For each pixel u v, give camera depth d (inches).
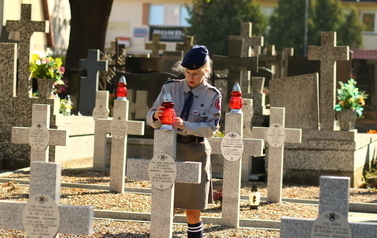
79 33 948.0
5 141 555.5
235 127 337.4
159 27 2380.7
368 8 2447.1
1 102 554.6
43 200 213.9
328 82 537.3
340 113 542.6
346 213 202.4
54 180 213.3
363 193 486.0
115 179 440.8
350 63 848.3
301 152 544.4
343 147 535.8
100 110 550.3
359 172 562.9
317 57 537.6
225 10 2135.8
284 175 548.7
